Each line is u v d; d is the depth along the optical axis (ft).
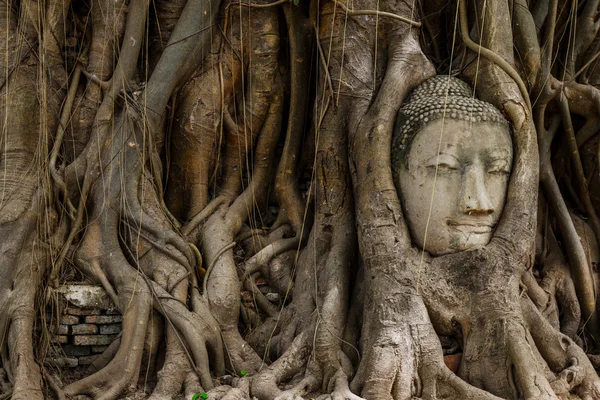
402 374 19.99
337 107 23.48
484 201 21.12
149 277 22.17
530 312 21.59
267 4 24.62
